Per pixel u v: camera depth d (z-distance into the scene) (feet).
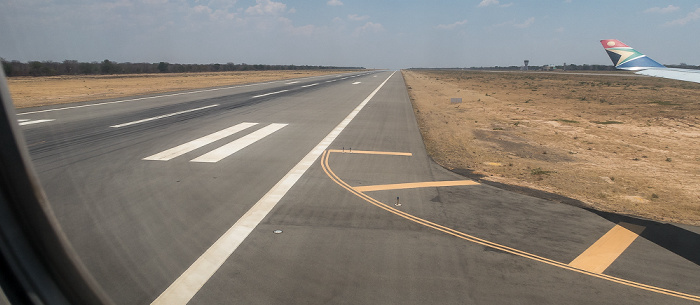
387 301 14.83
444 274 17.12
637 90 164.35
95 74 224.53
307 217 23.13
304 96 108.06
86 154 36.24
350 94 118.83
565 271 17.98
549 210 26.73
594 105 108.99
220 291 14.94
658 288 16.84
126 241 18.80
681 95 138.21
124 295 14.21
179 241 19.10
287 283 15.79
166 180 29.12
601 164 44.62
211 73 288.10
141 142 42.50
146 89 119.75
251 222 21.95
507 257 19.11
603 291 16.34
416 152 43.57
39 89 108.58
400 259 18.34
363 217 23.57
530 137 60.49
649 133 68.23
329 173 33.27
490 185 32.35
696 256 20.36
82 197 24.66
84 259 16.80
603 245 21.22
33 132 46.26
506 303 15.07
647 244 21.72
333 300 14.75
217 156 37.52
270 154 39.29
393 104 93.76
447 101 112.68
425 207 25.93
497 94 143.54
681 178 39.45
